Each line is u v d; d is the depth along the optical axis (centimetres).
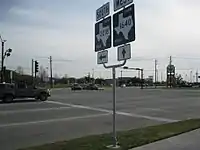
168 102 2898
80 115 1809
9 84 2939
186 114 1875
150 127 1234
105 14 850
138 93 5016
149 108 2278
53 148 823
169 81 11369
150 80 14588
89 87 7538
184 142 893
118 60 790
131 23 729
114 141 828
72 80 13850
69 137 1071
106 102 2862
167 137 978
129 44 739
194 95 4306
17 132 1192
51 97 3706
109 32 831
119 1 784
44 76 11044
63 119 1617
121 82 13112
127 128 1291
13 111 2036
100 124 1422
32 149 823
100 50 878
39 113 1919
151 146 834
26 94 3031
